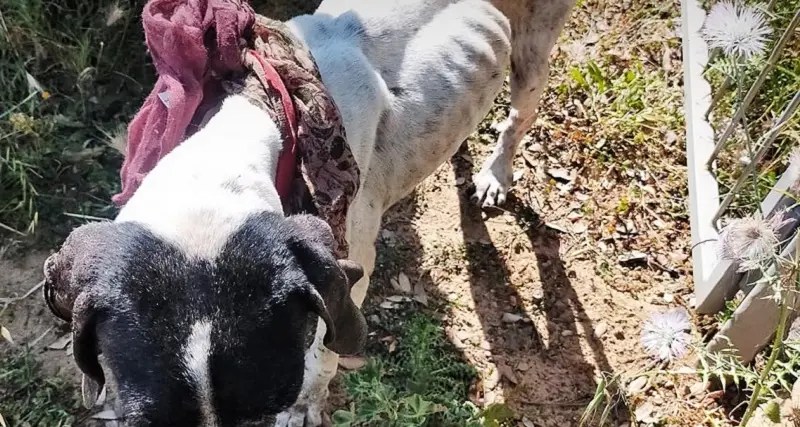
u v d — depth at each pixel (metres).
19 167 0.95
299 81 0.60
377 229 0.79
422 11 0.80
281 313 0.49
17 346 0.88
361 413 0.78
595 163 1.08
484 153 1.09
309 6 1.17
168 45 0.57
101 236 0.49
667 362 0.93
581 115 1.12
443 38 0.80
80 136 1.00
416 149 0.79
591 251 1.02
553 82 1.14
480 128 1.11
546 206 1.05
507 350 0.94
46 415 0.83
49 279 0.51
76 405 0.85
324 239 0.52
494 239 1.02
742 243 0.70
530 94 0.96
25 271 0.93
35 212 0.94
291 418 0.83
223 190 0.53
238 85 0.60
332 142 0.59
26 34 1.03
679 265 1.01
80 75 1.01
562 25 0.91
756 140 1.01
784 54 1.03
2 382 0.85
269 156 0.58
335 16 0.76
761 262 0.75
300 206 0.59
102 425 0.84
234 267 0.48
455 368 0.91
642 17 1.21
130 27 1.07
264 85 0.60
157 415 0.46
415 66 0.78
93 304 0.47
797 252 0.68
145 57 1.07
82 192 0.97
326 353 0.76
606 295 0.99
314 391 0.81
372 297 0.96
